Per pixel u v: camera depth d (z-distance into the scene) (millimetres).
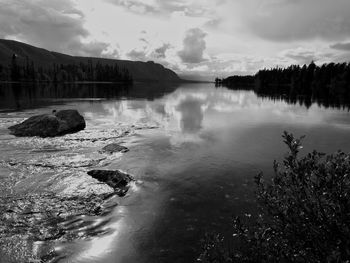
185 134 28359
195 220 11562
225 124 34906
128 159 19625
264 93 117812
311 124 36031
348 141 26312
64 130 27641
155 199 13484
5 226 10727
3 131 27938
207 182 15711
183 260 9109
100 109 48344
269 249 4613
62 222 11148
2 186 14391
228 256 5031
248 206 12797
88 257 9188
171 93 112250
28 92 87750
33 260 8906
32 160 18828
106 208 12438
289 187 4703
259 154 21328
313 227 4289
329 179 4266
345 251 3932
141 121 36156
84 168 17453
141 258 9211
